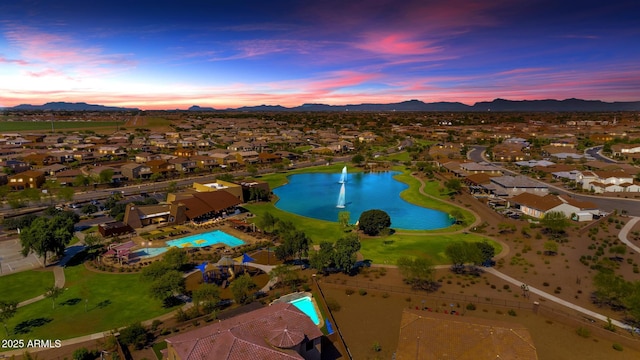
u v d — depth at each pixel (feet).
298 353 155.74
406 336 163.32
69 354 177.27
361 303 225.35
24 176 524.93
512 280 252.42
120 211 395.34
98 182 558.97
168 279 218.18
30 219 356.38
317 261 256.73
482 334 159.02
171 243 328.08
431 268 250.16
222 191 444.96
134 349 178.81
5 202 444.96
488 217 402.72
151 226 372.99
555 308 215.31
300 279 258.78
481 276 259.19
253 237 342.03
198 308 214.28
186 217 387.14
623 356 175.22
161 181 591.78
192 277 262.06
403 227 388.16
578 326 196.24
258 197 483.92
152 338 187.73
